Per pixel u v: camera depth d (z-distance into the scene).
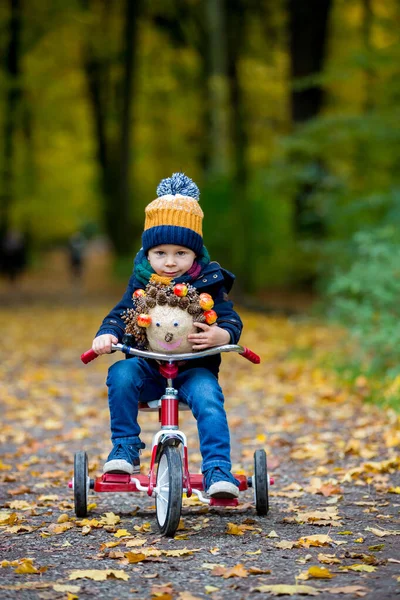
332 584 3.99
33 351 15.87
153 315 5.02
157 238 5.09
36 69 35.03
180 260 5.12
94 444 8.34
